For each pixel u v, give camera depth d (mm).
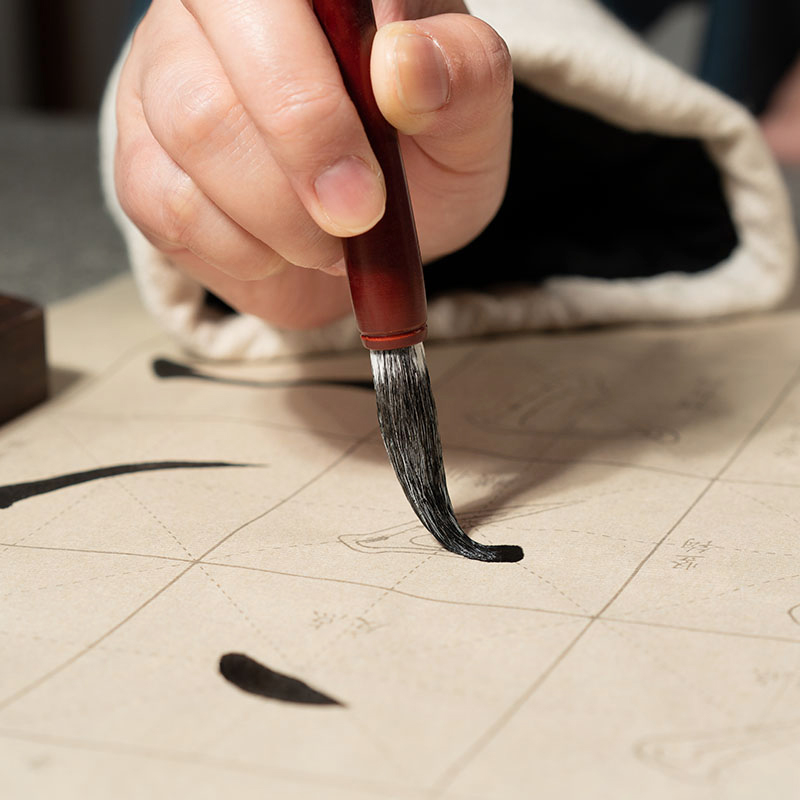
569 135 646
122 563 385
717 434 499
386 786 258
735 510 418
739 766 263
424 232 470
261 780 261
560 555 384
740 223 665
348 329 624
